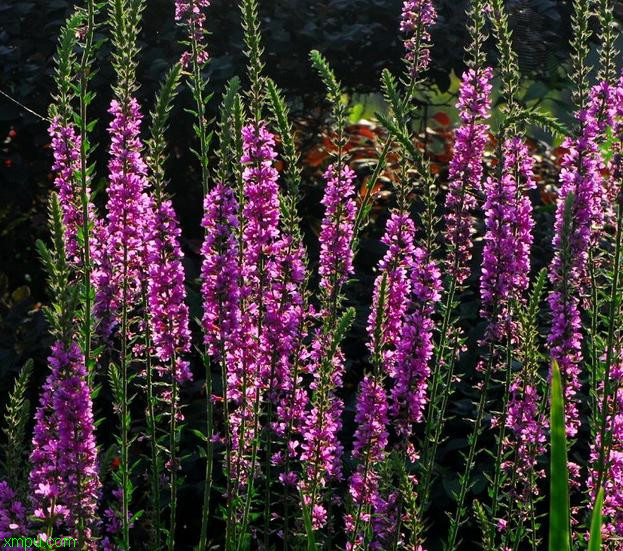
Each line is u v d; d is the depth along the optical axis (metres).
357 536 3.13
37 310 5.40
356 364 5.24
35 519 2.44
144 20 6.12
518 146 3.16
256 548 3.99
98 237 3.00
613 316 2.77
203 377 5.11
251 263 2.92
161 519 4.63
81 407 2.35
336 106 3.17
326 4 6.29
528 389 3.19
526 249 3.18
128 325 3.02
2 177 6.09
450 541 3.35
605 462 2.88
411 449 3.01
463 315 5.13
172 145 6.25
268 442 3.09
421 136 7.03
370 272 5.82
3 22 5.95
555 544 1.80
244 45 5.98
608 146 2.98
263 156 2.91
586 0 3.02
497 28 3.21
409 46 3.58
